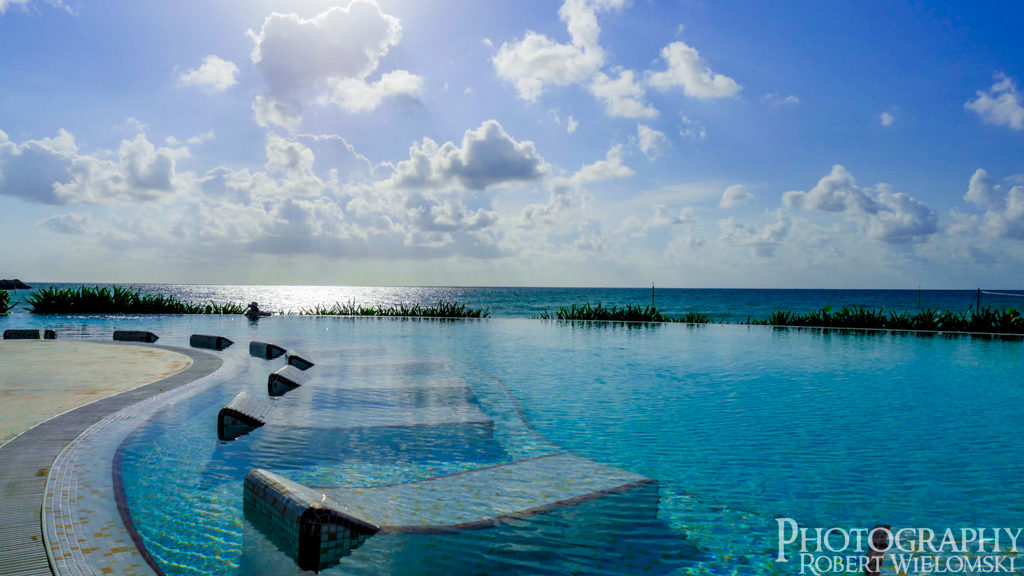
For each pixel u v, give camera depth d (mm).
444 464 4562
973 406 7090
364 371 8883
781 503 3877
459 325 20734
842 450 5156
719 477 4418
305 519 2818
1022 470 4625
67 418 5562
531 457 4852
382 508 3482
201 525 3305
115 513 3338
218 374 8500
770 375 9453
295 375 7758
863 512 3734
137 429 5266
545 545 3096
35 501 3463
